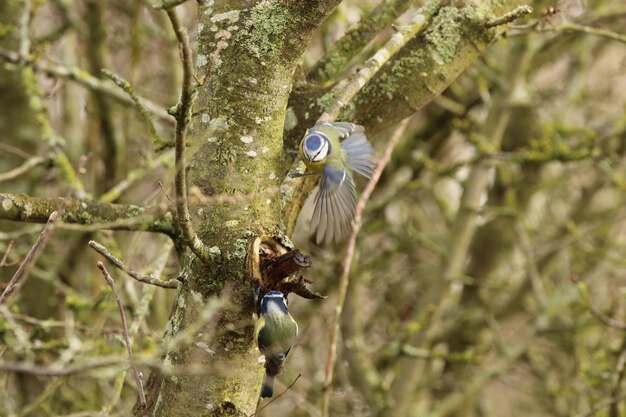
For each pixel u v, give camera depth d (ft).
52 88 34.09
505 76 42.52
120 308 17.12
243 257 17.53
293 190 21.25
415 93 22.39
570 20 43.11
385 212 46.60
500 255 50.88
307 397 41.93
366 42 24.86
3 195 19.85
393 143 28.14
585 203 51.26
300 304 42.98
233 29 18.45
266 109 18.40
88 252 39.60
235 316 17.54
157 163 32.32
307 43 18.58
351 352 39.81
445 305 43.04
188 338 16.12
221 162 18.17
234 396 17.71
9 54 31.89
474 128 46.50
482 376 42.14
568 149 40.14
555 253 50.52
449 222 48.96
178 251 20.59
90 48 39.86
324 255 42.75
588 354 47.65
